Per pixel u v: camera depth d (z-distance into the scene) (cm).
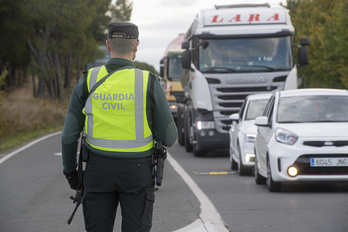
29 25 9575
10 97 6303
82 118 762
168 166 2772
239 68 3247
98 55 11550
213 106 3256
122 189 743
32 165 2844
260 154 2062
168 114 755
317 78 7638
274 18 3278
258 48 3259
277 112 2014
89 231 758
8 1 9188
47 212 1591
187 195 1836
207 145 3262
